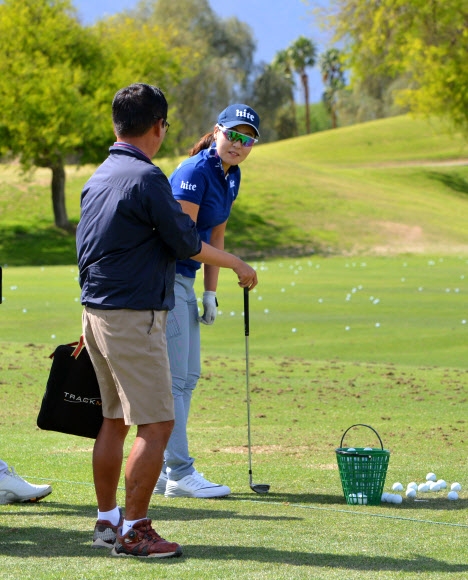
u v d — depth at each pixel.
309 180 82.69
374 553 6.38
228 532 7.06
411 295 35.72
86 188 6.70
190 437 12.19
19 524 7.36
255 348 23.30
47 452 10.98
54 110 62.78
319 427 12.96
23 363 19.17
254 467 10.21
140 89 6.74
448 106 56.00
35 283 41.25
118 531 6.41
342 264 54.97
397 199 81.50
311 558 6.24
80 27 70.81
